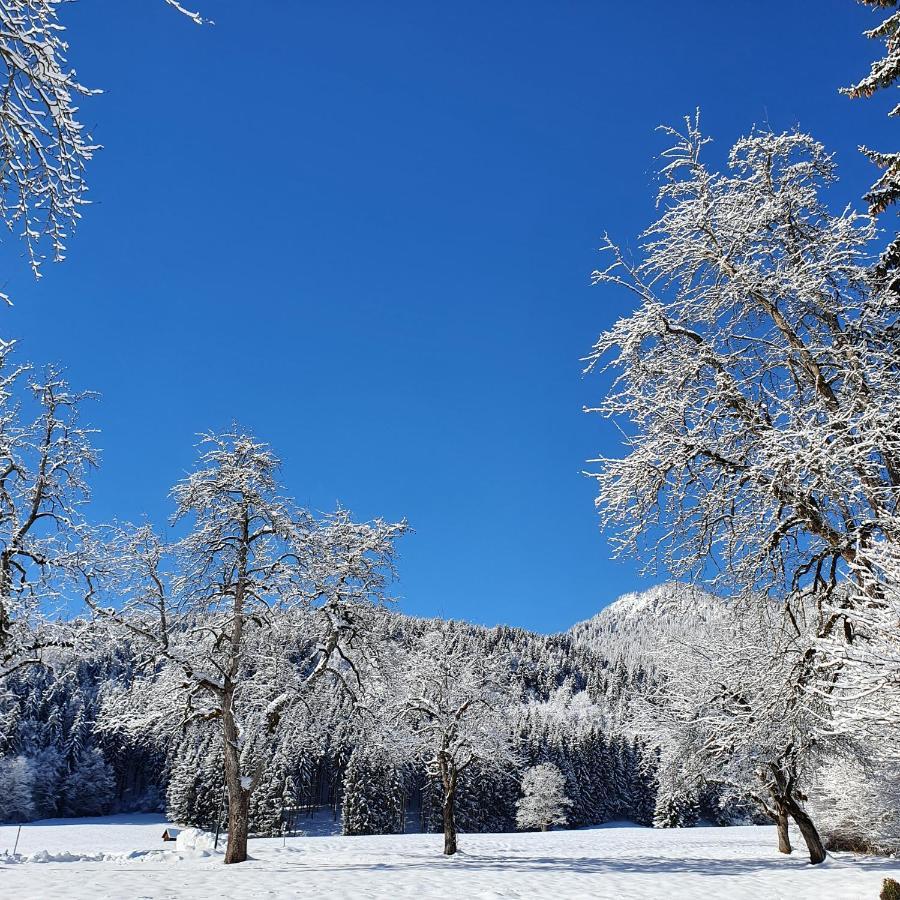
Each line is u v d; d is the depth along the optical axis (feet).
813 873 53.62
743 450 33.73
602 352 37.73
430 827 237.45
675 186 39.22
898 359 31.78
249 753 66.85
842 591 33.78
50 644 60.08
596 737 325.62
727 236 37.14
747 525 34.06
